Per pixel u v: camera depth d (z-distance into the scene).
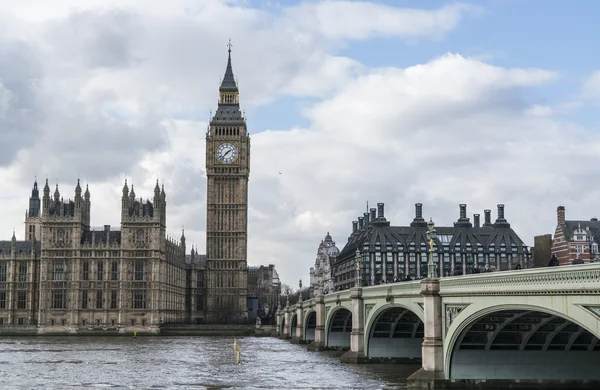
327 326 156.00
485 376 77.00
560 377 76.44
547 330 76.00
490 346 77.00
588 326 50.94
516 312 69.44
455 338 75.62
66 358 142.50
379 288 106.25
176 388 94.62
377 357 118.12
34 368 121.31
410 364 117.00
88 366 124.81
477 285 68.62
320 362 128.50
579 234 193.25
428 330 79.44
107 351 163.88
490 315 69.50
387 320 118.31
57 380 103.88
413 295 88.94
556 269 54.31
